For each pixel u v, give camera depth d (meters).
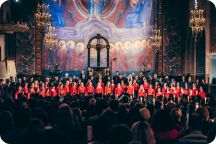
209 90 28.62
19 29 27.06
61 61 37.59
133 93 29.48
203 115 10.48
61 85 29.33
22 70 35.72
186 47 35.91
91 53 38.78
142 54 37.31
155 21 36.75
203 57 33.00
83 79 31.55
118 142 6.17
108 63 36.50
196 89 27.70
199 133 7.93
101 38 37.28
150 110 12.07
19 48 35.72
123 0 38.56
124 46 38.44
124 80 31.16
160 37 34.25
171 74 36.47
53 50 37.06
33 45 35.94
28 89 28.50
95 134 6.74
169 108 12.79
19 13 35.47
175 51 36.53
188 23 35.09
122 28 38.53
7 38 34.69
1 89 25.27
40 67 35.94
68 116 8.71
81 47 38.56
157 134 7.89
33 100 13.29
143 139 7.27
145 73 33.66
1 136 8.48
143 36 37.34
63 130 8.60
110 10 39.00
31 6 35.88
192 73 34.84
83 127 9.49
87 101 14.08
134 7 38.09
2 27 26.44
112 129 6.27
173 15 36.72
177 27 36.66
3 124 8.64
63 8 37.88
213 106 17.94
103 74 35.19
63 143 6.55
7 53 34.72
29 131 6.48
